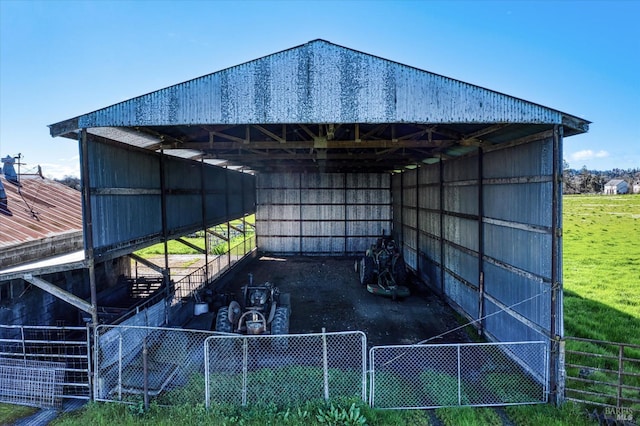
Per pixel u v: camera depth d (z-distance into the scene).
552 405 4.49
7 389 4.66
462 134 6.64
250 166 12.99
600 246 17.42
